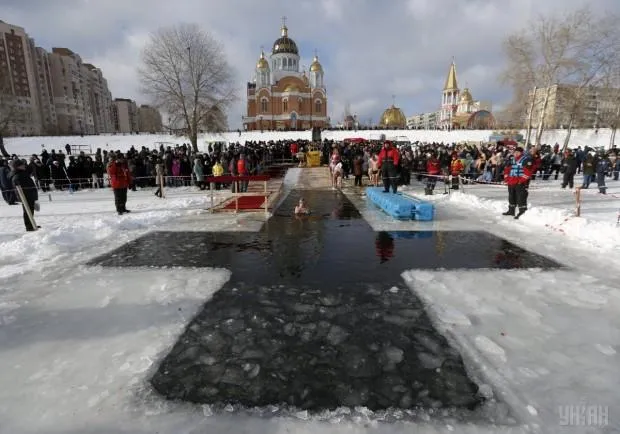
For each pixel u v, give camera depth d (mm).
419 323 3625
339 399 2574
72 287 4613
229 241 6934
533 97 27531
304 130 55562
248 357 3092
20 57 76750
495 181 15664
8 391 2656
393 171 11328
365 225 8258
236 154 16953
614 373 2789
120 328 3568
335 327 3576
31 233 7414
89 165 15562
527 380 2727
